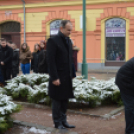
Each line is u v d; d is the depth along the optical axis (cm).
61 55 366
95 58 1762
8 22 1955
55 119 385
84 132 382
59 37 368
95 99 529
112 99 559
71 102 549
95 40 1769
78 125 418
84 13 899
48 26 1856
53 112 383
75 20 1784
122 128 401
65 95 371
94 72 1551
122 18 1714
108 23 1748
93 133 378
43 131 379
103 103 566
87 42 1784
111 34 1750
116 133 378
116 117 468
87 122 436
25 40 1894
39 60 790
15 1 1886
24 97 610
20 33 1898
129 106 332
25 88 592
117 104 571
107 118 456
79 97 516
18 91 596
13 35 1944
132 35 1697
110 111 509
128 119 336
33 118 459
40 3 1839
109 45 1759
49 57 357
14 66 912
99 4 1736
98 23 1752
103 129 397
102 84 580
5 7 1914
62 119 393
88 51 1783
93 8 1750
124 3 1683
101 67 1742
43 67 781
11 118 394
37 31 1870
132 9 1678
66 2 1784
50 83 375
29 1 1864
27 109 532
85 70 902
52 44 358
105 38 1761
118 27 1731
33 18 1872
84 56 905
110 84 577
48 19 1841
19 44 1934
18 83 631
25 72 960
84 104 554
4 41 780
